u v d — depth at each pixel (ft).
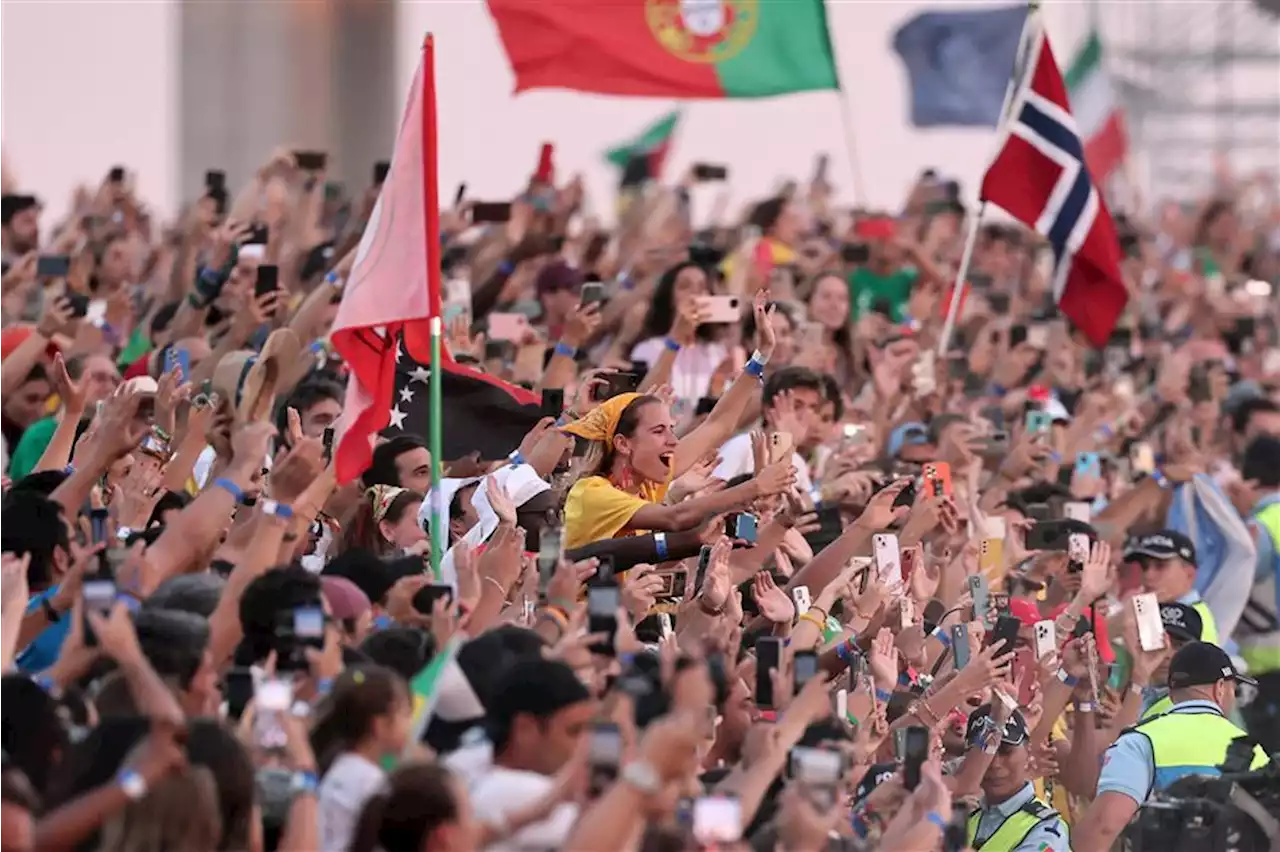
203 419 120.78
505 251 200.95
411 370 136.77
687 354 167.53
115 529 111.45
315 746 84.53
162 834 73.77
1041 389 193.26
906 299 222.89
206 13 349.82
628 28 188.34
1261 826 115.34
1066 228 190.90
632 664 90.53
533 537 122.52
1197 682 123.85
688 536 118.62
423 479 127.65
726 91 190.08
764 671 97.30
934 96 321.11
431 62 113.91
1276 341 280.72
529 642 91.76
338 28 348.18
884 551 119.96
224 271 157.58
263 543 95.25
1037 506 153.28
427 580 105.50
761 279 218.59
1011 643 117.70
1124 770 121.90
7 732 84.64
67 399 125.18
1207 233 328.70
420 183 113.39
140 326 172.24
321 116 348.38
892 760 112.27
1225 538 168.04
